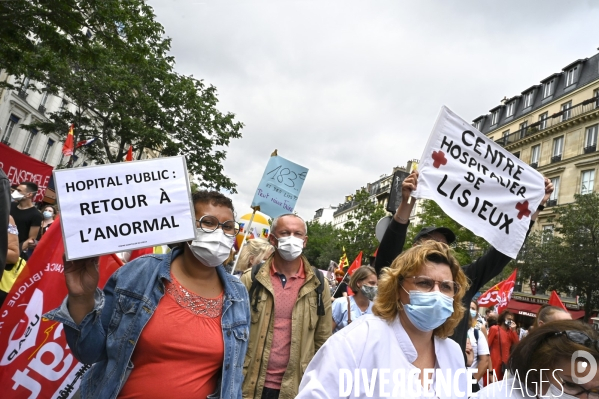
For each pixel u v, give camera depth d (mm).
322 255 65938
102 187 2227
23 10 9648
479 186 3744
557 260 23906
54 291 3127
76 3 9844
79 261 2102
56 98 32188
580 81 36188
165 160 2348
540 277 25531
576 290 24953
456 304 2129
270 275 3732
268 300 3572
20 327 3025
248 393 3359
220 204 2395
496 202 3760
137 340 2109
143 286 2232
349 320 4801
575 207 25062
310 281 3691
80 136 24766
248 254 5688
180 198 2316
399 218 3475
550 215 33469
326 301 3697
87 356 2096
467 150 3773
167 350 2127
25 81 28297
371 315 2119
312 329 3562
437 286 2020
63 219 2119
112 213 2211
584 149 32375
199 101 22734
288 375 3393
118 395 2086
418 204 36156
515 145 40125
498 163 3826
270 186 6531
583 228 23797
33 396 3000
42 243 3117
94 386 2174
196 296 2320
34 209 6152
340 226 115688
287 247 3604
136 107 22219
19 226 5980
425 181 3633
